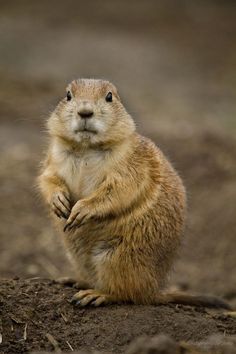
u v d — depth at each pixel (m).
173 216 9.23
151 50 36.12
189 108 25.53
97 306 8.74
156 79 30.45
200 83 30.52
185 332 8.16
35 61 30.95
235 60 35.16
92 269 9.23
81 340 8.02
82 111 8.63
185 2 49.72
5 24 38.47
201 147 18.56
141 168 8.96
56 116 9.07
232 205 15.39
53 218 9.44
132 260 8.88
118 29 40.59
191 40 39.38
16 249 14.02
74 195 9.12
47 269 13.28
